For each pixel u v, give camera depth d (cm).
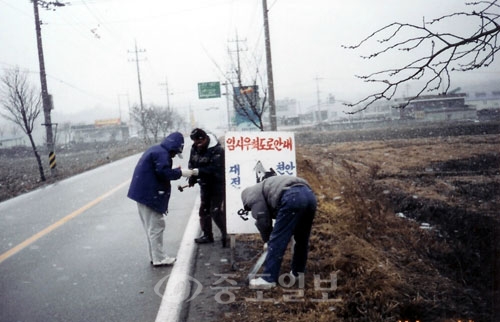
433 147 1852
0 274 502
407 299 394
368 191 909
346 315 358
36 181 1653
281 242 395
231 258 470
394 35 277
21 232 731
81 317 372
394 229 680
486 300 424
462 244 629
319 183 888
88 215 844
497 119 4175
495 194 879
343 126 5416
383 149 1956
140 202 482
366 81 286
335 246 511
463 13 256
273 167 489
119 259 536
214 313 364
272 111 1251
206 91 3538
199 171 532
